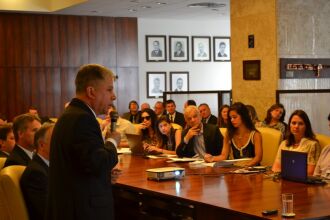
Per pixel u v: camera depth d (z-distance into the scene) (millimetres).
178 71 13617
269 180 4160
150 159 5676
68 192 2773
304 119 4590
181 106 9516
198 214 3547
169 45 13500
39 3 11859
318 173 4375
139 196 4449
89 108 2861
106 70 2904
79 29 12562
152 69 13367
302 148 4570
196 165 5066
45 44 12297
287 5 7824
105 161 2783
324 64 8102
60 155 2795
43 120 9180
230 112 5215
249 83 8273
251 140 5160
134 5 10953
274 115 6613
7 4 11586
